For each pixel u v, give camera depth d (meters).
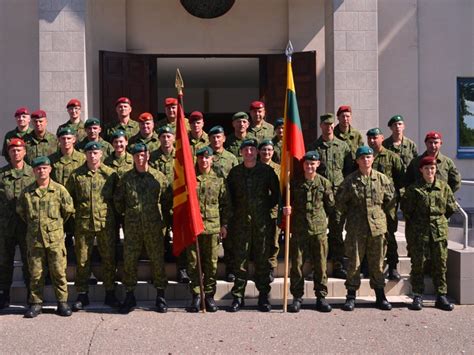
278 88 11.52
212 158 7.49
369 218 6.95
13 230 7.07
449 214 7.27
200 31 11.57
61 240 6.81
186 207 6.89
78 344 5.90
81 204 7.01
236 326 6.41
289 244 7.10
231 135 8.21
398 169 7.67
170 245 7.76
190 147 7.57
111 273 7.11
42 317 6.70
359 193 6.98
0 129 11.02
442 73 11.50
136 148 6.96
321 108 11.42
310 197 6.97
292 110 7.22
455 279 7.31
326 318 6.68
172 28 11.53
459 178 7.57
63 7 9.62
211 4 11.52
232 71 15.45
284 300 6.94
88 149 7.07
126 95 11.15
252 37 11.59
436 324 6.48
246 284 7.29
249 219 7.04
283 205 7.12
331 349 5.79
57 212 6.83
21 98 11.04
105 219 7.03
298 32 11.48
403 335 6.16
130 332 6.22
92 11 11.05
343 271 7.63
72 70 9.65
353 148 8.03
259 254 7.04
